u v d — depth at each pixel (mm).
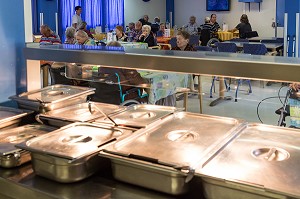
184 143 1068
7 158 1126
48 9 8117
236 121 1244
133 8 10992
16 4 1572
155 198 949
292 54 5719
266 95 1555
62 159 1005
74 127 1263
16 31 1582
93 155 1039
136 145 1059
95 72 1672
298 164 922
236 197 845
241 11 10422
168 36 7730
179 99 1742
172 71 1162
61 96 1530
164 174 929
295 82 968
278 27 8484
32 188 1031
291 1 5812
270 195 797
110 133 1197
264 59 1051
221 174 864
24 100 1495
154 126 1221
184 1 11516
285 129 1160
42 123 1415
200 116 1317
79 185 1034
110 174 1090
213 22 8766
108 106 1497
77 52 1370
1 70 1545
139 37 6062
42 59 1493
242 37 8391
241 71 1031
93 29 8898
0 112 1459
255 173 875
